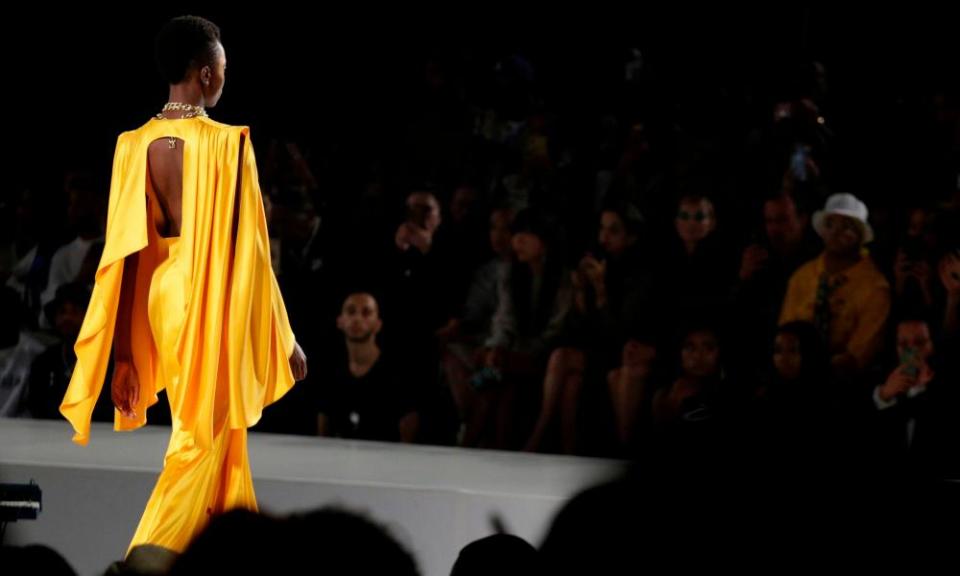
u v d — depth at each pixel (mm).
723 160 12891
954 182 12617
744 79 14344
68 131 15109
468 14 15195
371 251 12453
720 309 11641
